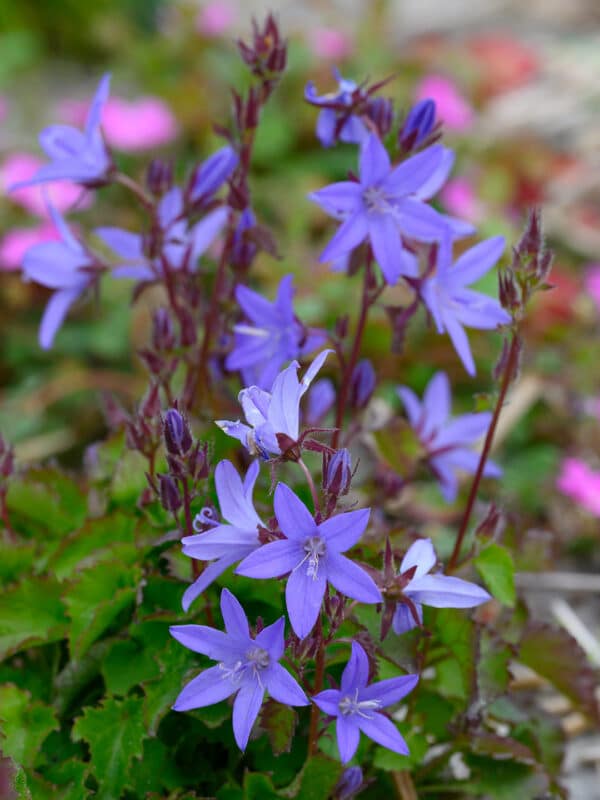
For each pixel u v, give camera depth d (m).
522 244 0.37
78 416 0.71
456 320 0.41
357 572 0.32
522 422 0.70
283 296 0.42
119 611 0.42
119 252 0.46
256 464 0.34
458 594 0.35
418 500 0.61
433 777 0.43
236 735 0.33
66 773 0.40
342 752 0.33
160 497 0.36
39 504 0.45
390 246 0.38
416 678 0.34
